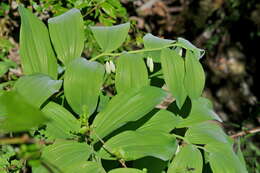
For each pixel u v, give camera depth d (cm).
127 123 103
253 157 149
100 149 97
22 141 75
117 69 105
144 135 98
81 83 102
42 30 108
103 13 146
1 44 144
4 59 140
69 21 109
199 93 104
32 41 107
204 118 108
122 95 101
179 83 103
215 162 100
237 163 101
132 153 95
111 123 99
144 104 100
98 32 111
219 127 109
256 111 160
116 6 141
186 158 99
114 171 94
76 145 97
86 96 102
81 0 140
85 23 140
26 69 105
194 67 105
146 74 105
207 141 104
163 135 98
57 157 95
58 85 101
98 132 99
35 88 100
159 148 96
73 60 104
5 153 111
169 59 104
